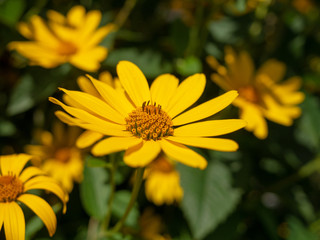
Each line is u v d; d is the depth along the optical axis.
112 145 0.17
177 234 0.30
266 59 0.35
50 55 0.28
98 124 0.19
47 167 0.30
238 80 0.30
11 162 0.21
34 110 0.32
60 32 0.30
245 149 0.31
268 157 0.32
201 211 0.27
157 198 0.30
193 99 0.20
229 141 0.18
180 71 0.28
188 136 0.19
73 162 0.30
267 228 0.30
